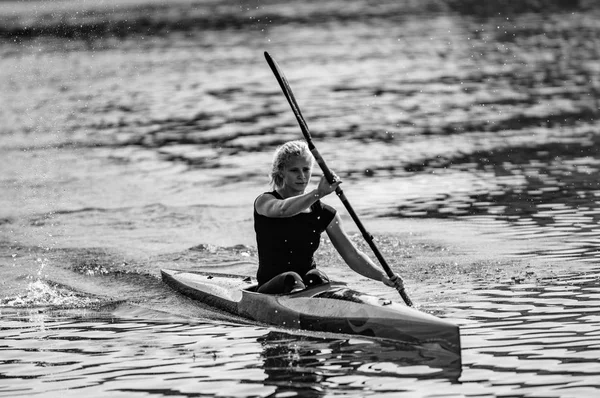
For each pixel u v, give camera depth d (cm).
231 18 19075
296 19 18188
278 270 2767
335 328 2512
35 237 3994
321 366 2220
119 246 3800
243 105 8419
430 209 4259
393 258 3406
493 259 3309
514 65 10362
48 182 5288
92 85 10275
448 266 3250
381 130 6769
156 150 6284
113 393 2102
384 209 4319
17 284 3266
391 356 2277
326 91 9062
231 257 3603
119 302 3025
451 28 14988
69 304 3009
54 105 8844
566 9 17438
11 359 2406
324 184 2530
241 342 2481
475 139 6206
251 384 2111
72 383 2184
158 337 2577
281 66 11250
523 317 2584
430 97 8356
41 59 13150
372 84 9412
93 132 7194
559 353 2242
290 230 2725
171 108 8394
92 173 5519
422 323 2350
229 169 5525
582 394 1956
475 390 2009
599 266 3125
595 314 2573
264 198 2717
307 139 2742
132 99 9088
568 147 5738
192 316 2820
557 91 8325
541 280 2989
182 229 4081
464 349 2314
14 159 6103
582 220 3856
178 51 13488
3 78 11131
